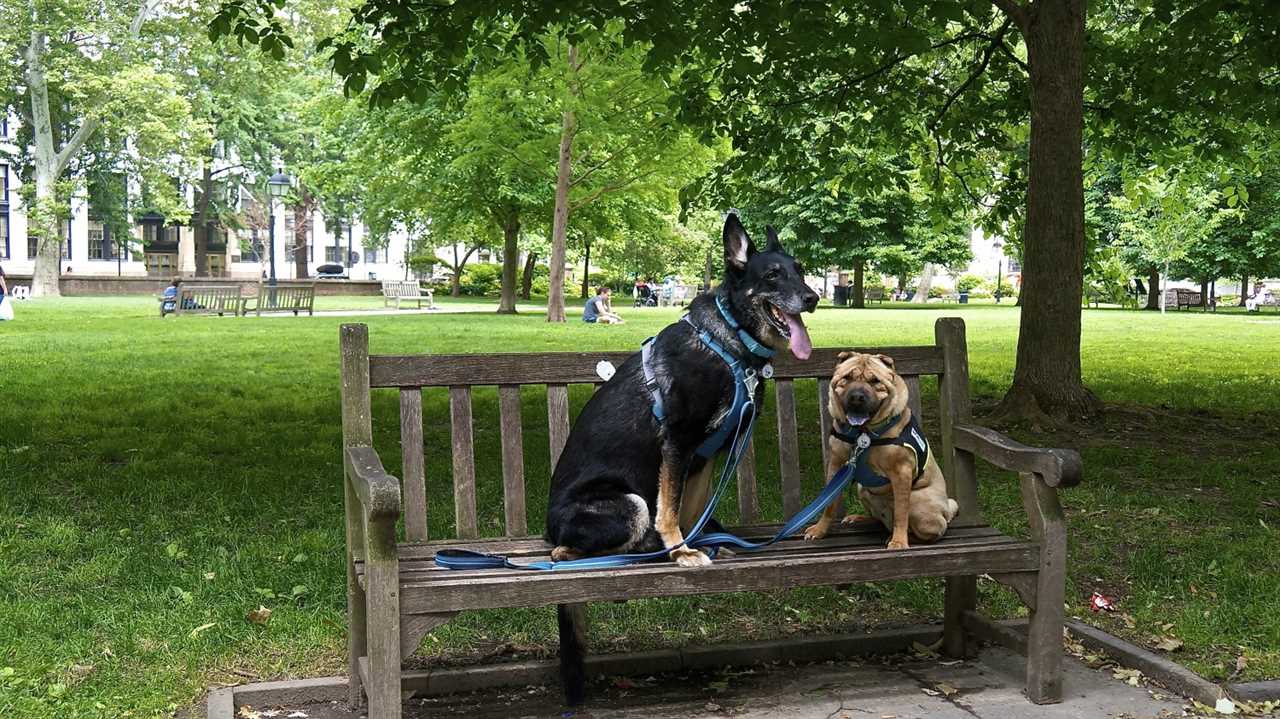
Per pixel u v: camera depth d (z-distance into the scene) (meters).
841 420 3.77
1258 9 9.43
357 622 3.60
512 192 28.38
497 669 3.85
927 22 10.84
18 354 15.53
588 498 3.45
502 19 8.91
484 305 41.38
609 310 26.61
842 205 43.12
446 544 3.70
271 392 11.60
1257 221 37.97
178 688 3.67
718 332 3.44
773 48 8.45
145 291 50.31
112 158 50.84
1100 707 3.71
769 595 4.83
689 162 24.34
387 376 3.72
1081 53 9.54
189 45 41.84
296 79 48.84
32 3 38.03
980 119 12.44
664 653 4.03
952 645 4.27
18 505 6.21
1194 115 12.18
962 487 4.29
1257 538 5.86
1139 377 14.38
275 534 5.68
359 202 53.28
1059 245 9.75
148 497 6.43
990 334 23.45
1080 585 5.05
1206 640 4.26
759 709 3.66
